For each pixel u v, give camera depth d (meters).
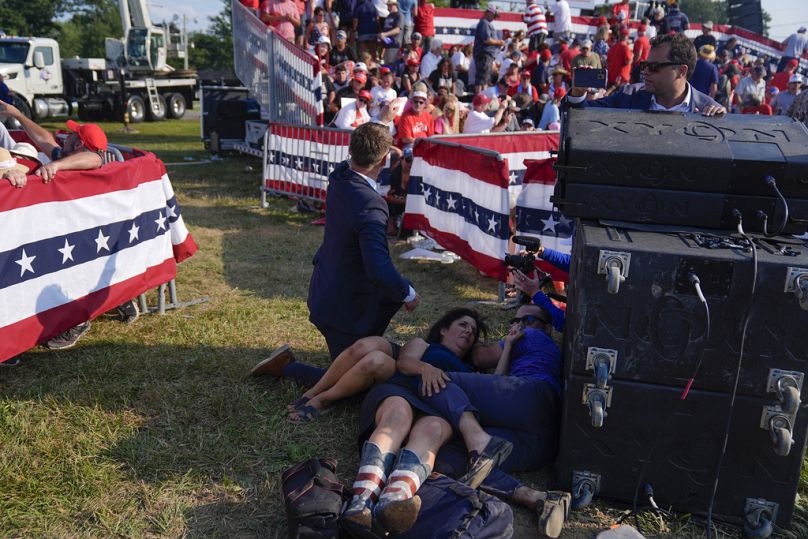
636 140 2.97
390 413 3.04
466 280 6.52
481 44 13.77
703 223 2.93
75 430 3.49
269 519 2.91
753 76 13.46
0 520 2.80
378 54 14.17
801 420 2.74
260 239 7.81
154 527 2.83
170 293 5.43
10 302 3.74
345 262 3.65
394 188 8.04
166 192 5.13
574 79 3.95
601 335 2.80
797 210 2.80
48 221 3.95
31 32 66.06
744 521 2.91
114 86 24.81
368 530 2.59
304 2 13.84
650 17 17.88
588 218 3.07
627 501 3.03
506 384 3.29
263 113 13.05
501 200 5.52
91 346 4.56
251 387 4.04
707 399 2.79
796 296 2.60
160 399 3.85
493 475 3.04
